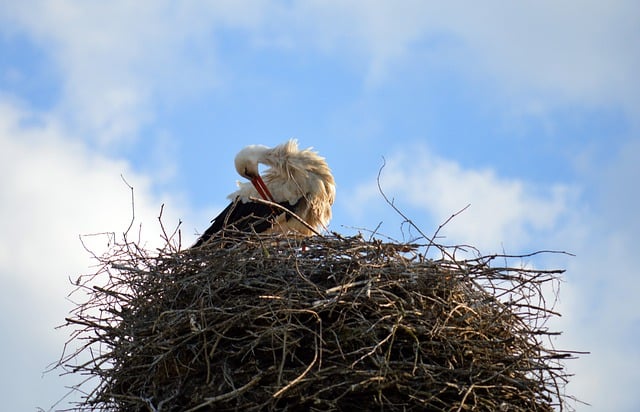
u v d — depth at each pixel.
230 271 8.66
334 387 7.98
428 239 8.86
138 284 9.00
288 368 8.20
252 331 8.31
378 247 8.74
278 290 8.46
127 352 8.62
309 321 8.34
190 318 8.24
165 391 8.45
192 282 8.72
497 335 8.59
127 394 8.60
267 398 8.02
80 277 9.03
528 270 8.70
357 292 8.34
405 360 8.10
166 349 8.42
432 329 8.24
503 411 8.19
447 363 8.28
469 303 8.61
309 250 8.89
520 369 8.34
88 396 8.62
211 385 8.13
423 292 8.57
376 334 8.22
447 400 8.17
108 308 9.02
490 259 8.76
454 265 8.73
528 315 8.70
